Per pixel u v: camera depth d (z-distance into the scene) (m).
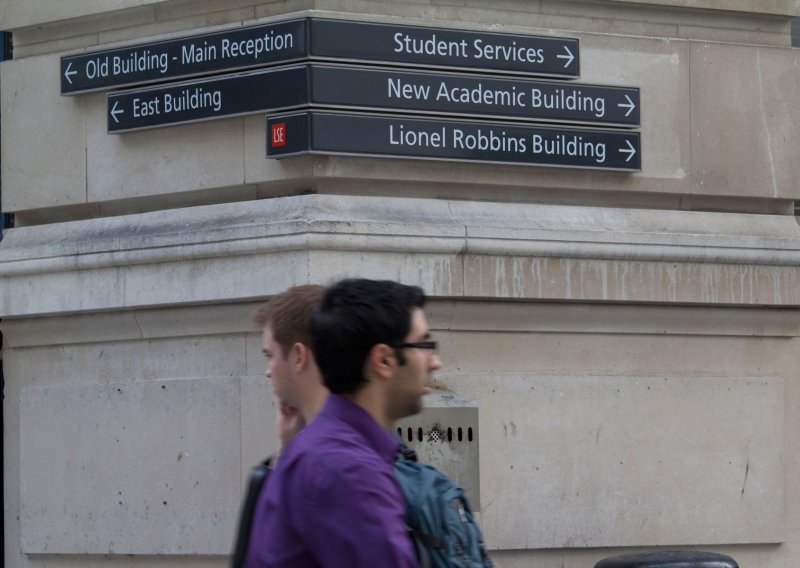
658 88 9.97
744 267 10.03
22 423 10.25
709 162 10.12
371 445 4.00
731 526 9.98
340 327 4.04
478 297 9.12
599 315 9.63
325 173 8.84
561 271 9.36
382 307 4.06
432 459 8.72
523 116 9.41
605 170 9.67
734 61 10.27
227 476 9.13
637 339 9.82
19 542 10.28
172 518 9.41
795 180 10.45
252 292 8.88
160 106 9.46
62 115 10.10
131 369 9.73
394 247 8.80
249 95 9.02
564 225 9.45
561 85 9.55
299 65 8.81
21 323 10.30
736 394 10.07
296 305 4.68
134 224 9.62
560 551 9.49
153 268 9.39
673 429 9.84
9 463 10.45
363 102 8.89
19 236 10.31
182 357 9.46
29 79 10.30
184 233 9.18
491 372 9.28
